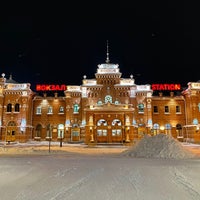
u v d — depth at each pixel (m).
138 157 24.38
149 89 64.44
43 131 65.06
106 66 66.31
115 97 62.94
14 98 62.38
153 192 9.37
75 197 8.68
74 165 17.02
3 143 55.25
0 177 12.55
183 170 14.79
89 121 54.53
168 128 63.94
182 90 72.69
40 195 8.98
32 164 17.58
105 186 10.40
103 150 36.09
